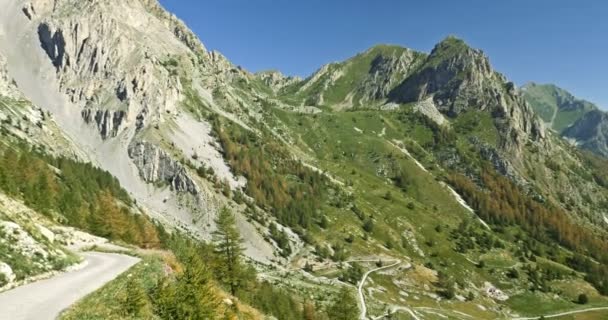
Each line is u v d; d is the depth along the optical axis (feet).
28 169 382.01
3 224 109.81
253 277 343.46
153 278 122.31
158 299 102.89
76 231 190.29
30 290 93.45
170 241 335.47
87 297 93.25
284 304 327.26
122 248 183.11
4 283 92.12
